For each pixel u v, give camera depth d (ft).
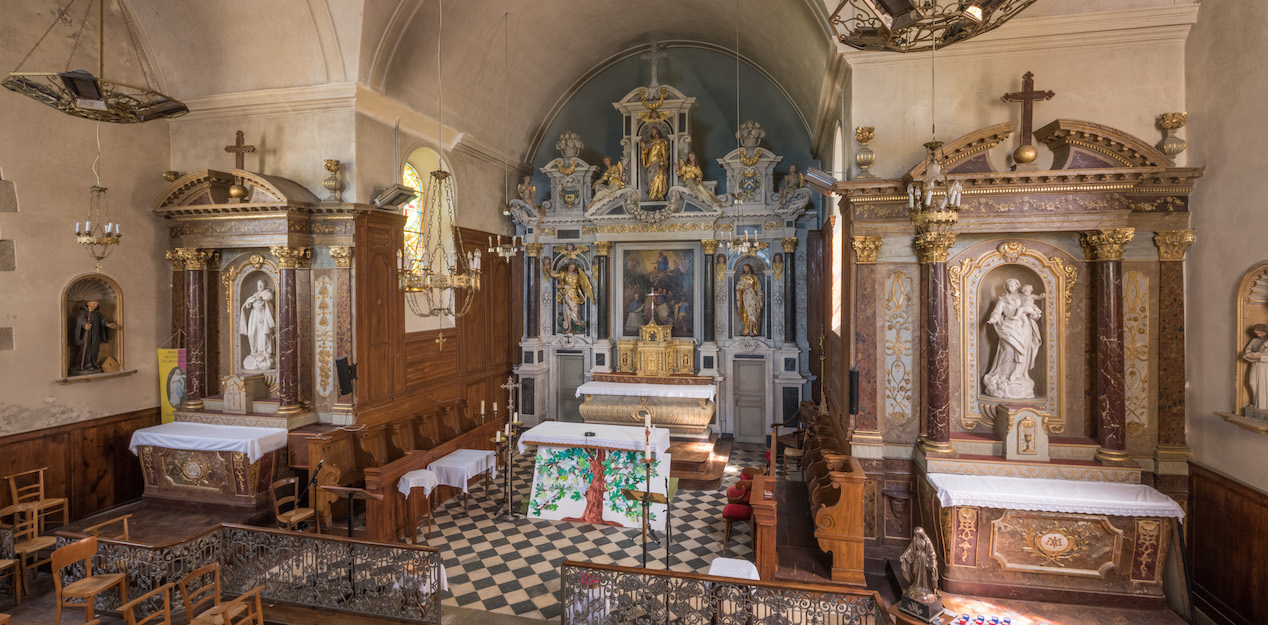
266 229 30.99
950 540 21.77
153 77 33.12
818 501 24.86
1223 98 21.43
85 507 29.60
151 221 32.99
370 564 19.52
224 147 32.86
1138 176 22.24
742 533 29.84
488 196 46.09
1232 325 21.03
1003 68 24.80
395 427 32.89
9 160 26.76
